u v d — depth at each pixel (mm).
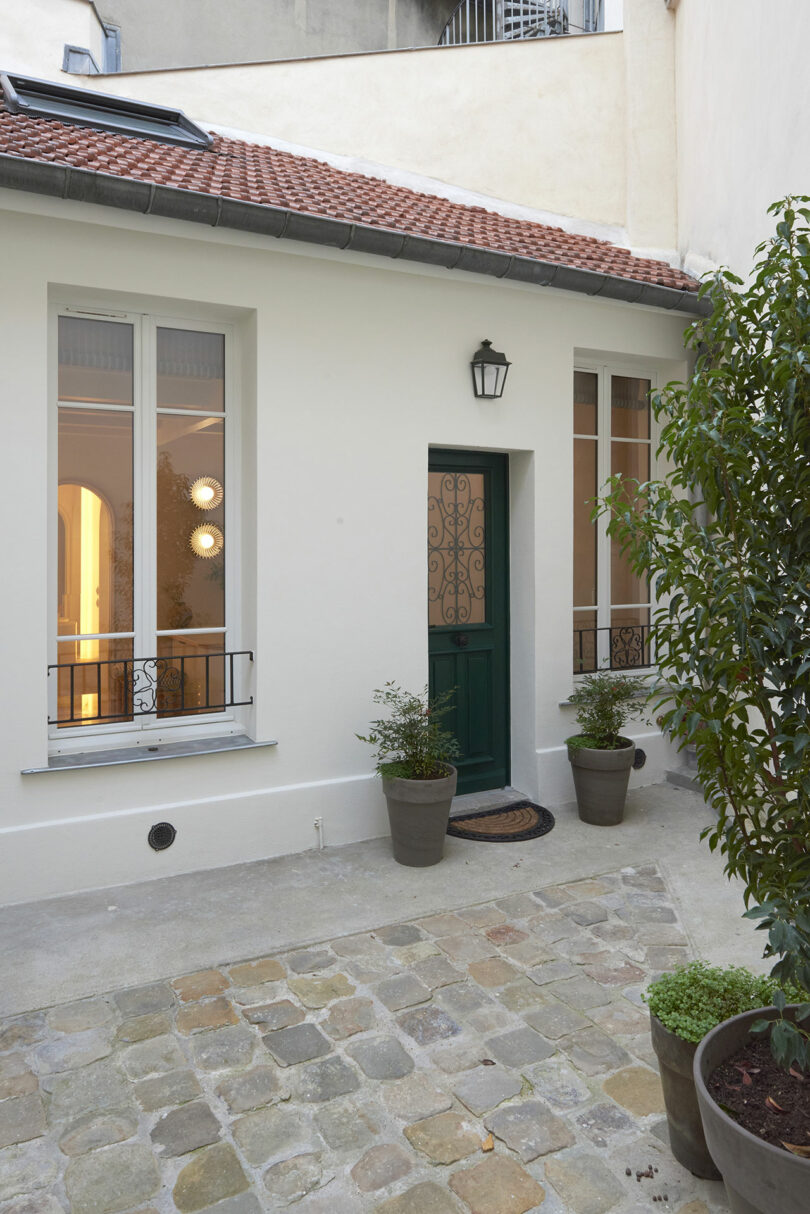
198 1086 3029
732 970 2785
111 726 5043
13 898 4555
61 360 4859
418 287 5664
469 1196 2508
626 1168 2625
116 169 4535
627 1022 3428
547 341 6207
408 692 5711
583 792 5898
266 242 4977
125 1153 2693
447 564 6309
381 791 5633
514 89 7887
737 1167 2080
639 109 7633
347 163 8086
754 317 2420
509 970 3861
